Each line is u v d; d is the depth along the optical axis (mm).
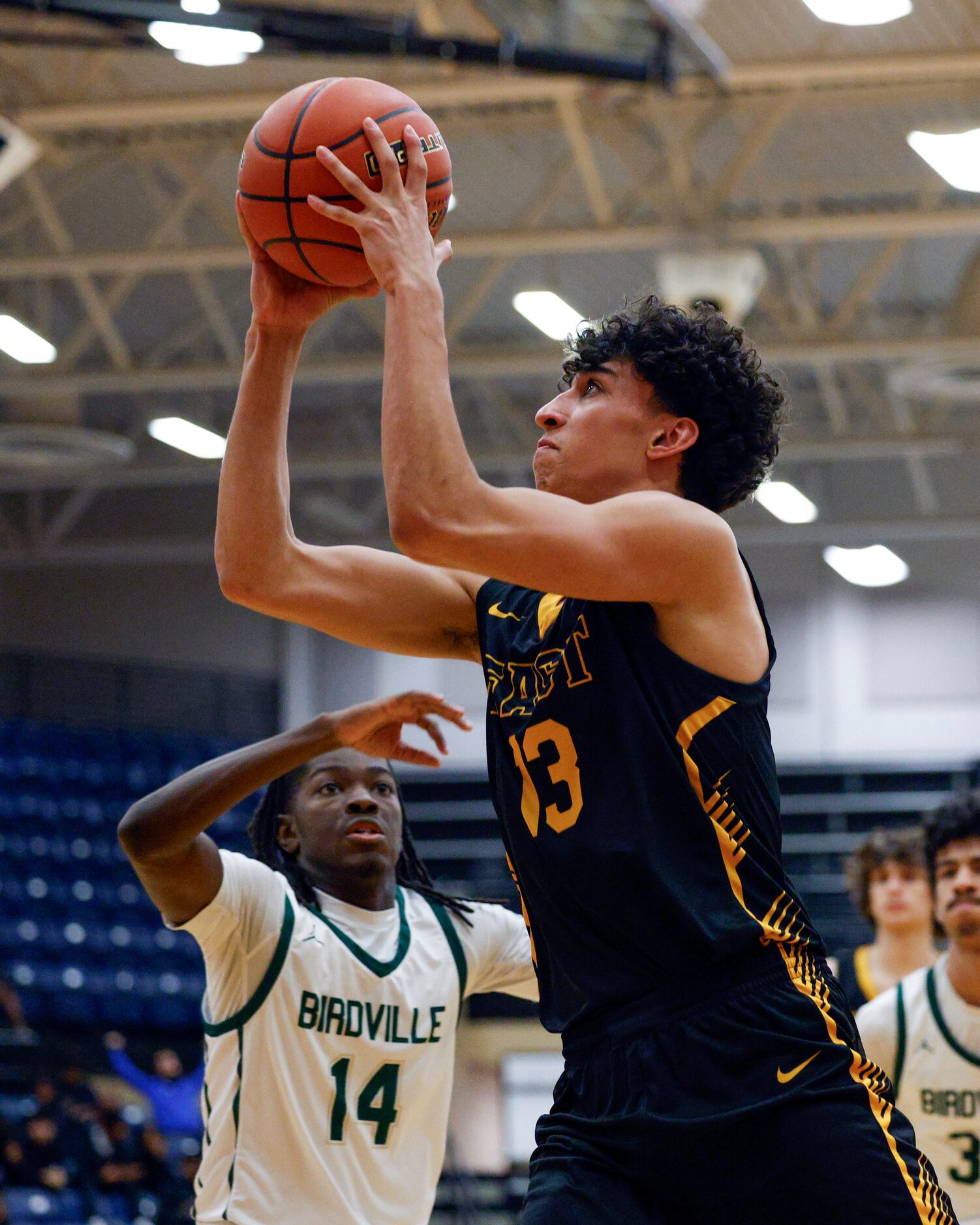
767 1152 2568
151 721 23359
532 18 10281
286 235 2912
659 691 2691
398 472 2531
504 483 21859
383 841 4289
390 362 2609
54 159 13500
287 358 3100
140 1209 13375
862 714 23250
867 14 10344
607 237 13875
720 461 2900
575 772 2717
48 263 14922
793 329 15188
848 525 20375
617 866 2656
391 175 2766
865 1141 2582
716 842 2680
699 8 10250
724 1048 2615
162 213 17484
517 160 16219
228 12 9633
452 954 4367
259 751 3803
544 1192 2684
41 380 16000
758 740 2750
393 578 3135
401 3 12680
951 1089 5258
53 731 21469
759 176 16516
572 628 2781
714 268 13430
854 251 18344
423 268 2688
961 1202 5250
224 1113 4059
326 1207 4016
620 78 10289
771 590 23828
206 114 12945
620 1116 2648
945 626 23250
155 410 20938
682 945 2658
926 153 11461
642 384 2883
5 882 19797
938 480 23000
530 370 15703
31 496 22188
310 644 24453
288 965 4090
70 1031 18656
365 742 3797
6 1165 13133
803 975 2703
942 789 22359
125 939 19844
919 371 15148
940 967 5344
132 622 24188
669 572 2619
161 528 23891
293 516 22703
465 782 22953
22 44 9945
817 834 22422
